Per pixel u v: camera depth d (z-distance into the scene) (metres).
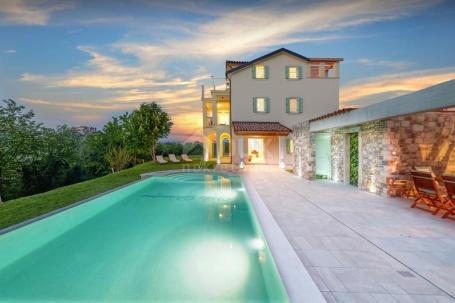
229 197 11.71
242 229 7.20
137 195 12.27
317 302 2.92
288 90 23.53
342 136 12.52
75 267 5.23
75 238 6.88
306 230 5.49
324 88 23.66
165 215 8.92
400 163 8.66
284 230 5.48
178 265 5.08
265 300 3.89
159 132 29.94
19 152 24.06
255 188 10.97
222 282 4.38
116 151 30.50
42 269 5.18
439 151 8.62
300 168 15.05
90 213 9.05
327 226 5.75
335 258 4.12
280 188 10.95
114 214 9.14
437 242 4.77
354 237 5.05
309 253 4.32
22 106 26.06
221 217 8.52
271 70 23.52
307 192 9.98
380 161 9.11
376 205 7.70
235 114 23.44
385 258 4.11
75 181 25.12
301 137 14.81
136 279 4.59
